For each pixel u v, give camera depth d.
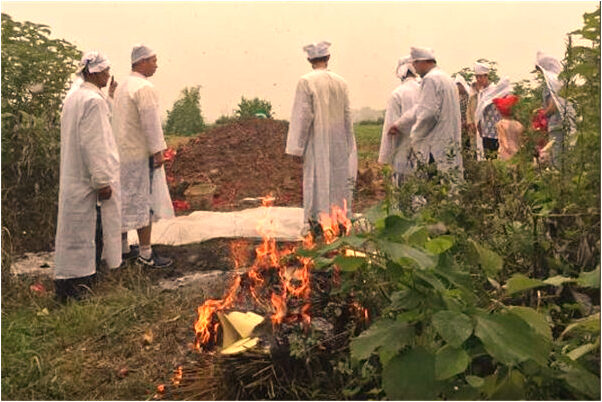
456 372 2.69
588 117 4.19
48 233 7.44
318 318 4.13
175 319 4.98
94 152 5.70
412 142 8.37
